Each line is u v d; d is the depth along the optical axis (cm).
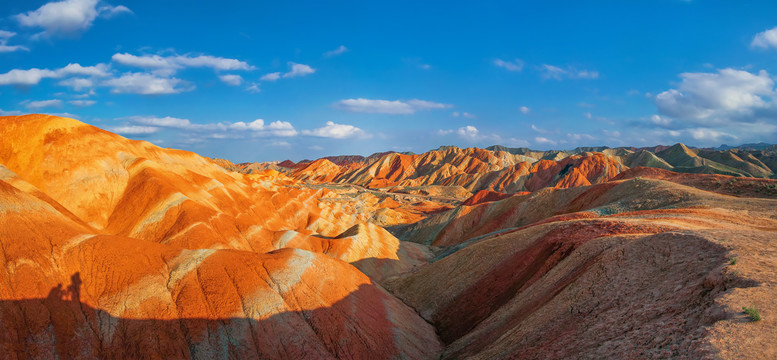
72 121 7600
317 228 10869
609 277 2411
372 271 6900
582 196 8562
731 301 1447
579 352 1803
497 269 4350
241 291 3262
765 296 1419
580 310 2283
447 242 10406
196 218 6438
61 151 6988
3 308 2719
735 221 3934
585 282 2545
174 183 7531
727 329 1295
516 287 3728
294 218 10944
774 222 3856
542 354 2031
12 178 4606
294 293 3394
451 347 3484
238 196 9875
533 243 4275
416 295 5128
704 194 5762
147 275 3269
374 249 7544
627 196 7094
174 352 2844
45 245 3222
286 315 3200
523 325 2641
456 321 4078
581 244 3406
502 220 9750
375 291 4272
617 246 2778
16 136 6844
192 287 3216
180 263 3412
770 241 2078
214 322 3045
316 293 3500
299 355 2992
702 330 1358
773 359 1087
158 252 3494
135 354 2803
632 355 1498
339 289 3741
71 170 6831
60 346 2730
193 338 2933
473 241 7369
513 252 4434
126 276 3219
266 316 3138
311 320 3256
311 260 3822
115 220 6594
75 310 2933
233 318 3083
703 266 1927
